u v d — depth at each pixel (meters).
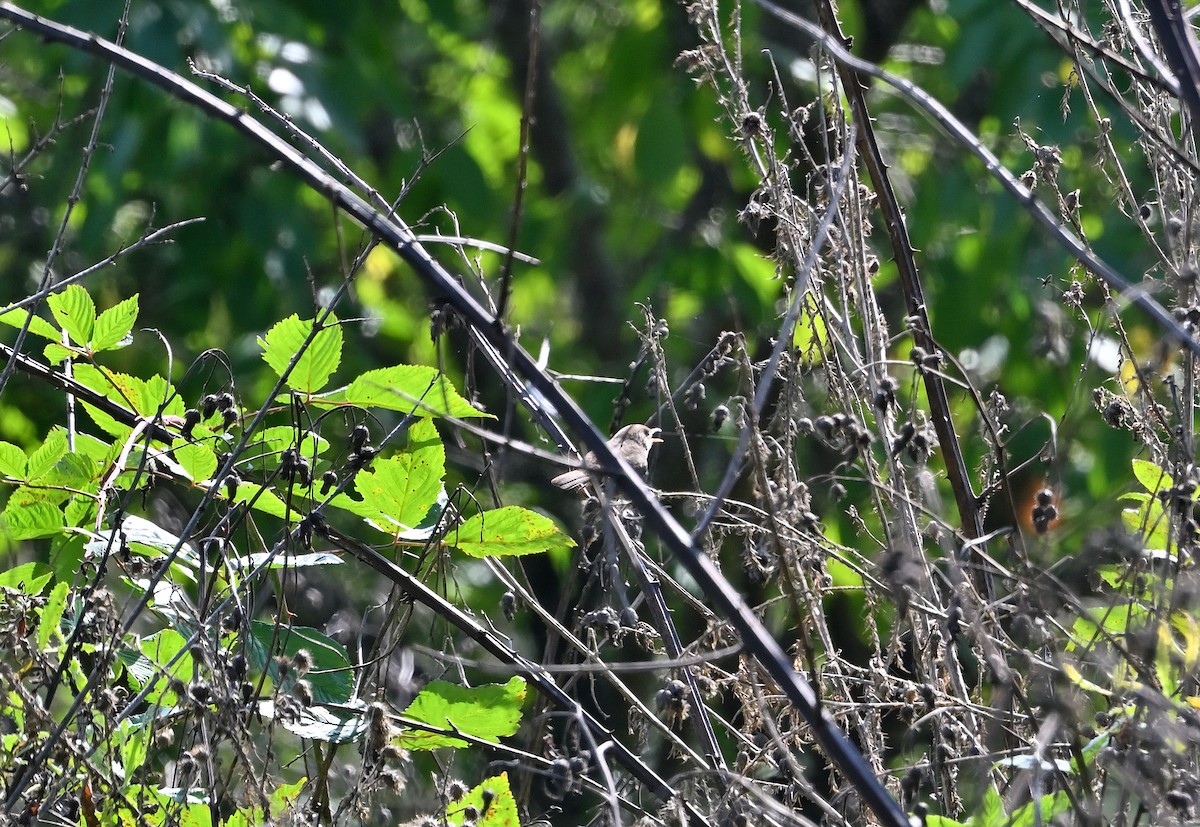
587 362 18.75
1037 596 5.23
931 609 5.55
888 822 4.53
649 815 5.85
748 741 6.38
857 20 17.20
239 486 6.62
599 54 21.86
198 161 15.50
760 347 9.52
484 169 17.80
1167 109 6.80
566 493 13.70
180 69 14.84
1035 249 14.34
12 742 5.97
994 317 14.83
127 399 7.08
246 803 6.01
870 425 7.38
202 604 5.82
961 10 14.05
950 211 15.55
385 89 16.62
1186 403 6.05
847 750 4.67
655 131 18.16
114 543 6.46
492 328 5.36
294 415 6.36
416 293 17.95
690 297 16.62
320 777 6.20
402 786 5.89
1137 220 6.61
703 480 12.41
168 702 6.45
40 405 15.51
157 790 6.20
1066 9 7.30
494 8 21.25
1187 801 4.79
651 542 9.72
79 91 16.28
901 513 6.21
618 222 19.33
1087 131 10.47
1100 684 6.09
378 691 6.24
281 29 15.85
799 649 6.49
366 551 6.49
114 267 16.55
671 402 6.93
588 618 6.57
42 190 16.12
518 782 7.74
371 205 6.17
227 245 16.84
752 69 16.28
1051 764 5.16
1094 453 11.31
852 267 7.00
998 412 7.02
